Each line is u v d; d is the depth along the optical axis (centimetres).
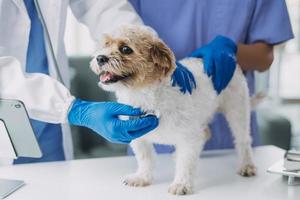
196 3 140
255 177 114
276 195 100
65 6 130
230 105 126
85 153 259
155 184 109
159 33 144
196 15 141
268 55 142
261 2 141
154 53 98
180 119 102
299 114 342
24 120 92
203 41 144
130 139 103
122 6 134
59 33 131
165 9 142
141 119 99
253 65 139
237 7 141
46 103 105
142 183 107
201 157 134
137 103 102
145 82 99
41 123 131
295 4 339
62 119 106
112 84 99
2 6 120
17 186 103
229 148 151
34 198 97
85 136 264
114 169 120
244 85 127
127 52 98
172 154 136
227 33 143
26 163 130
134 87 99
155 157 120
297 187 105
